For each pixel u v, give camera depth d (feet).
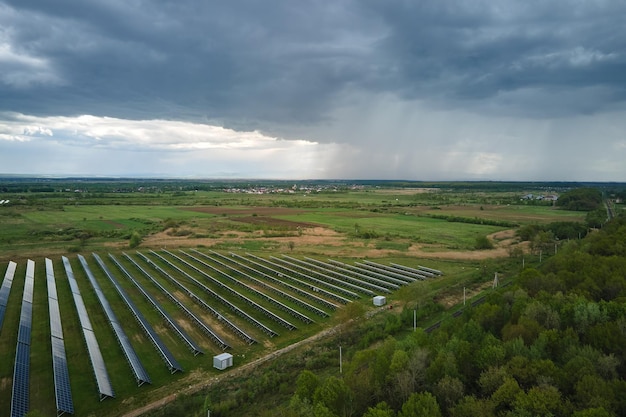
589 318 194.18
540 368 150.30
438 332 205.46
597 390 134.00
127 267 448.65
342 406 147.33
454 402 144.46
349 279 408.05
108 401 190.29
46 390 196.85
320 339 263.70
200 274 418.51
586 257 314.14
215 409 173.17
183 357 234.99
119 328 262.88
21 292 339.36
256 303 328.49
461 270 448.65
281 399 180.96
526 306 211.00
